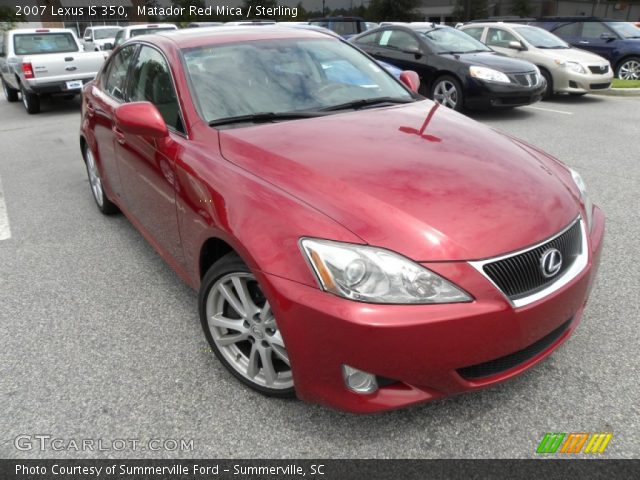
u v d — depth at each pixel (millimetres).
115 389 2496
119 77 3941
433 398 2006
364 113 3020
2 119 10641
